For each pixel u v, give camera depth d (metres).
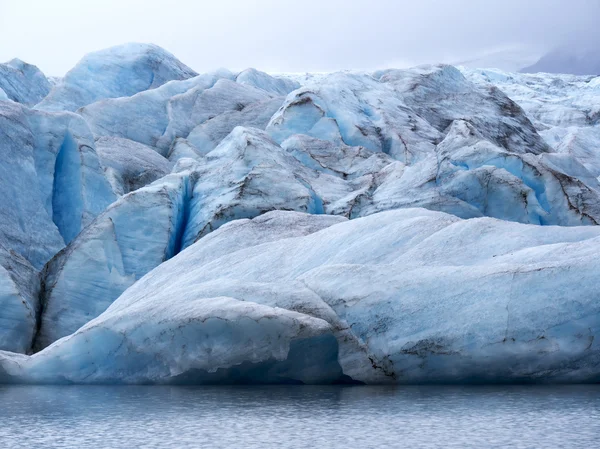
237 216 40.19
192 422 17.78
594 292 21.42
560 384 22.14
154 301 25.61
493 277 22.50
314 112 52.69
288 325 22.23
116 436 16.41
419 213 28.58
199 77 69.25
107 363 25.16
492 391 21.14
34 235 40.53
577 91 151.88
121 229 38.91
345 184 45.59
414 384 22.83
